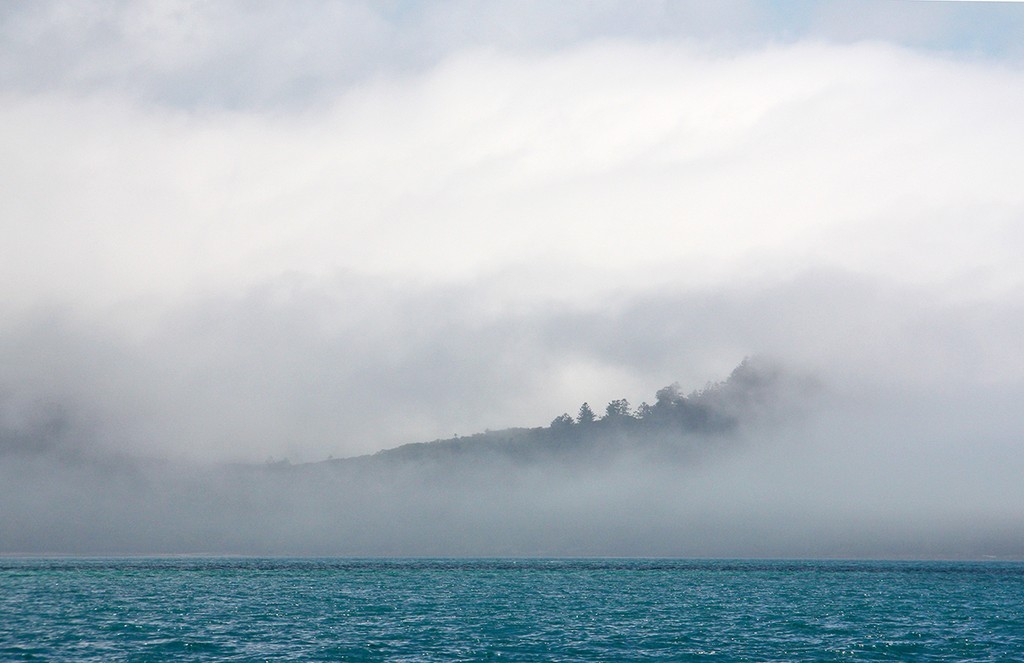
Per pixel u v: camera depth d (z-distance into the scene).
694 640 99.06
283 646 91.31
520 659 84.12
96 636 98.50
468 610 135.38
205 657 84.12
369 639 97.31
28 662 81.38
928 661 85.88
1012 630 113.12
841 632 108.38
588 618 124.00
